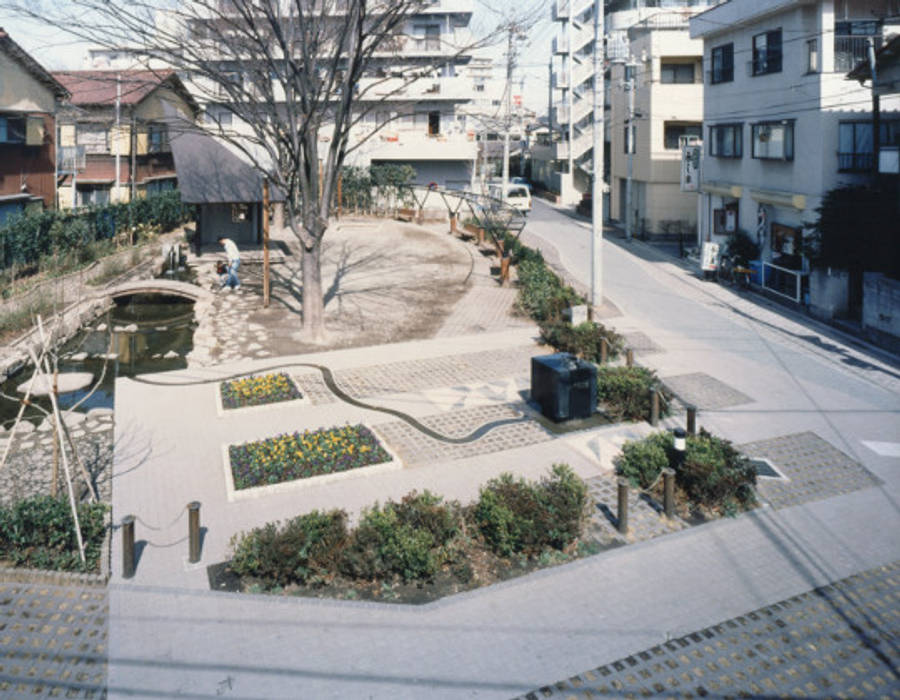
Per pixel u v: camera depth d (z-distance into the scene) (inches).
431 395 514.6
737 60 917.2
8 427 470.0
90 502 346.6
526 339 659.4
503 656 255.1
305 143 592.1
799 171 781.3
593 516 351.9
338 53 553.6
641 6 1507.1
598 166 747.4
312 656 255.0
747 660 252.8
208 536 330.3
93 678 244.4
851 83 730.8
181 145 992.9
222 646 260.4
